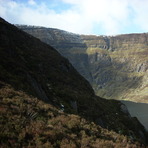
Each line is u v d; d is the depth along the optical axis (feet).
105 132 56.75
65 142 38.42
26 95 57.11
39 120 44.37
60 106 77.25
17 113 43.27
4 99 47.32
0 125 35.78
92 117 89.10
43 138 36.55
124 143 52.24
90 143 42.19
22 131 36.09
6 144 31.91
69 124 48.44
